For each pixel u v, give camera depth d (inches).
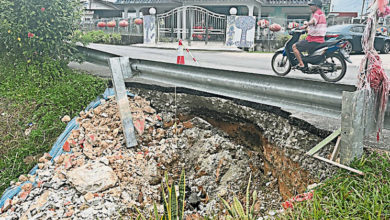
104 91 248.8
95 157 197.5
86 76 266.1
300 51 264.4
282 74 298.8
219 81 180.5
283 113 185.9
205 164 219.0
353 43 434.9
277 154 185.3
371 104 128.0
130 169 197.0
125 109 206.8
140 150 213.6
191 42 754.2
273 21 719.7
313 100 143.0
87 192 171.6
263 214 179.3
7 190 178.4
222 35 717.9
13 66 266.5
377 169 121.7
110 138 211.6
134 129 217.0
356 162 125.5
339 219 103.7
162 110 239.0
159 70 208.8
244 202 195.0
